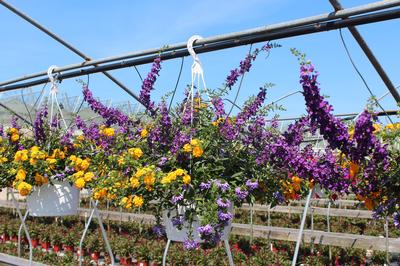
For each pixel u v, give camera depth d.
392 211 2.90
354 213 9.02
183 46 3.55
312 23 3.08
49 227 8.57
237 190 3.02
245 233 7.31
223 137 3.20
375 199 2.97
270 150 3.20
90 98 3.94
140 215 8.63
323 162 3.04
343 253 7.04
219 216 2.93
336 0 2.87
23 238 8.24
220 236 2.96
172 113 3.42
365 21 2.88
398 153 2.94
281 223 9.62
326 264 6.74
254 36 3.32
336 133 2.63
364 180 2.96
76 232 8.23
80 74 4.62
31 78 5.12
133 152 3.40
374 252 7.21
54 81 4.77
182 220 3.07
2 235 8.64
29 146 4.54
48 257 7.07
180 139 3.18
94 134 4.34
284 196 3.57
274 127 3.47
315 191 4.59
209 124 3.27
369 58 3.70
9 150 4.52
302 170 3.00
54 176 4.16
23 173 4.10
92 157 4.24
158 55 3.69
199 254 6.57
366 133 2.61
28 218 10.01
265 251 6.88
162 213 3.65
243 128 3.25
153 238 7.79
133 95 5.21
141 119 3.87
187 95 3.44
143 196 3.30
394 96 4.06
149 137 3.41
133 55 3.98
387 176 2.87
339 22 2.98
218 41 3.44
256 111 3.28
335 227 9.16
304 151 3.30
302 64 2.59
